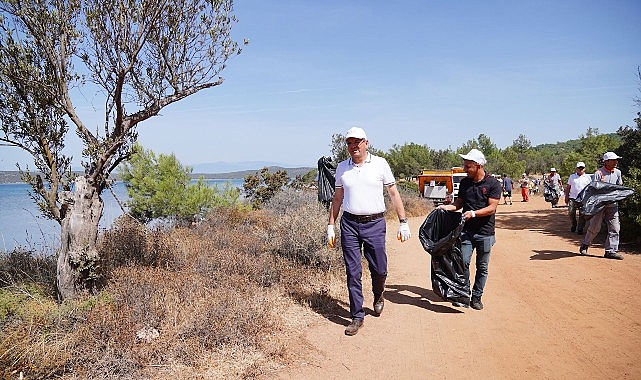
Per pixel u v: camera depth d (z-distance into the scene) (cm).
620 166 1408
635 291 615
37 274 588
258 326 478
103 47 536
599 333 479
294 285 638
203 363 412
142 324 451
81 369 381
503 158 5366
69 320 439
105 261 609
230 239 838
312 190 1686
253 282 629
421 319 547
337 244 761
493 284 699
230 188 1602
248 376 396
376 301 564
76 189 516
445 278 577
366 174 522
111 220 817
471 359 431
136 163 1310
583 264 788
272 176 1820
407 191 2503
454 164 4884
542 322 521
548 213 1725
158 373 392
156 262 669
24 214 1474
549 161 6838
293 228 781
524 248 981
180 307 492
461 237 580
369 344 472
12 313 454
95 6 521
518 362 420
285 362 424
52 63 513
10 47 494
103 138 546
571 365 409
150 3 535
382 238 534
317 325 525
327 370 413
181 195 1321
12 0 479
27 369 366
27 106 521
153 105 570
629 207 964
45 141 534
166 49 561
